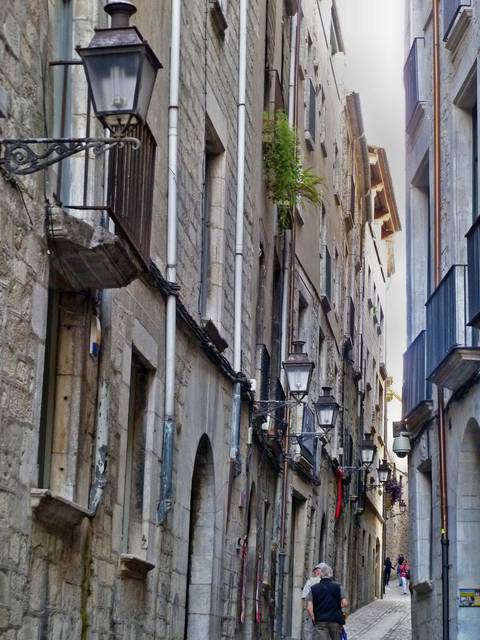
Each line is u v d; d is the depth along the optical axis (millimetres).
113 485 9367
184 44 12172
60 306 8406
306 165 23609
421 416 16031
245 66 15320
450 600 14109
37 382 7484
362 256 34906
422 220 17344
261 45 17188
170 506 10992
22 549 7266
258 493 17062
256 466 16812
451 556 14141
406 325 17547
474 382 12820
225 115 14469
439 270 14969
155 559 10789
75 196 8180
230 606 14516
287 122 18172
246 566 15953
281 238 20031
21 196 7156
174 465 11602
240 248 14820
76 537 8375
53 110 8016
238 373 14508
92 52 6320
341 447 28406
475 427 13219
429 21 16547
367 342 38031
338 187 28656
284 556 19312
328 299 25578
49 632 7812
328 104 27062
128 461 10609
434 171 15539
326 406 17703
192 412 12445
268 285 18359
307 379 15453
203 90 13102
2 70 6910
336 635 14719
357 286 34219
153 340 10734
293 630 21797
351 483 31453
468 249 12570
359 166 33906
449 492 14289
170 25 11578
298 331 22969
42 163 6711
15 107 7129
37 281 7480
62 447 8234
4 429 6953
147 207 9414
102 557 9055
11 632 7102
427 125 16438
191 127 12523
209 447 13445
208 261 14055
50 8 7957
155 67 6504
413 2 17594
